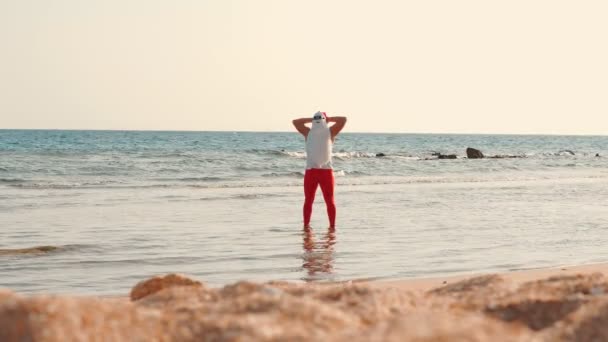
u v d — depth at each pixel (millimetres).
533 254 10023
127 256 9711
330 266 8977
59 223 13344
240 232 12188
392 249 10406
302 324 3295
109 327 3074
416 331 2795
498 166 41625
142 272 8586
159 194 20875
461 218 14523
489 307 4023
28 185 24453
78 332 2951
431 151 72125
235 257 9672
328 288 4406
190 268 8852
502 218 14602
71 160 39344
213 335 3131
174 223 13453
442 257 9703
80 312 3100
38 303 3074
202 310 3516
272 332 3105
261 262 9273
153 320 3260
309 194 12773
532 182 27812
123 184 25578
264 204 17562
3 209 15852
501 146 98375
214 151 54719
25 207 16359
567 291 4418
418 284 7391
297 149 69688
